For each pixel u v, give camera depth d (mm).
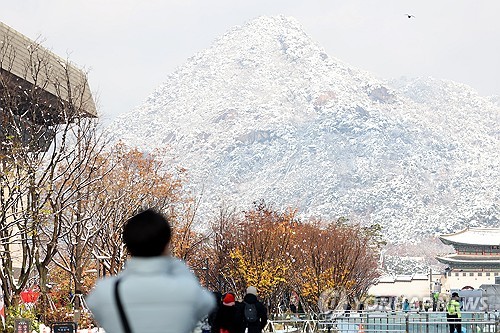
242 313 47750
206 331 48688
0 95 109250
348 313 123188
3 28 123438
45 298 97938
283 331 109375
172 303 13125
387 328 103312
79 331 91125
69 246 110000
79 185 100375
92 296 13320
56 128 100438
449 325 92688
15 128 97688
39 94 111438
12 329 74938
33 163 94375
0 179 90062
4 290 90562
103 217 122938
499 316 99062
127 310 13062
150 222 13523
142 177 137625
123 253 125000
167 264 13539
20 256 130375
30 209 95312
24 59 125125
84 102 114062
